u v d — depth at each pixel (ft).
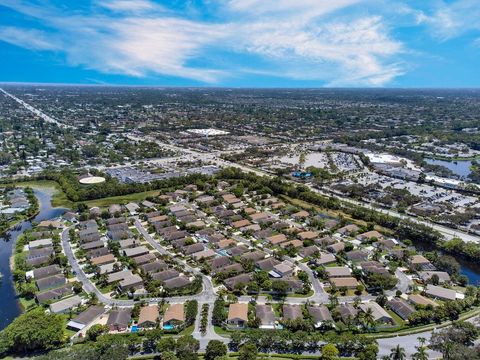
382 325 556.10
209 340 524.52
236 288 640.17
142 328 544.21
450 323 569.64
